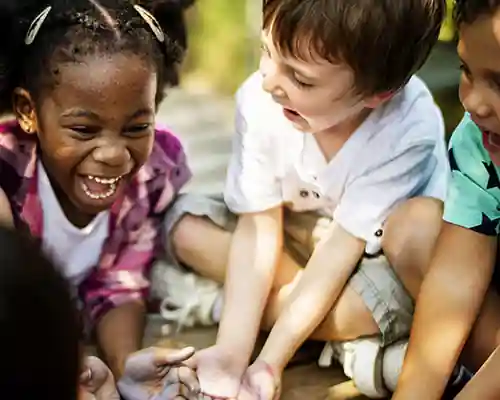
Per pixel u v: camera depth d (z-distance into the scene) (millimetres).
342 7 1207
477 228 1281
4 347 577
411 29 1272
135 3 1336
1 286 583
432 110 1449
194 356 1332
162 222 1533
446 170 1519
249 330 1375
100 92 1226
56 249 1328
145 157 1318
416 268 1357
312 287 1377
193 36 2766
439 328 1252
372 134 1394
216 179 2045
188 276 1546
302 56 1239
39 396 587
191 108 2635
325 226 1488
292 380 1411
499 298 1334
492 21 1044
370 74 1270
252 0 2768
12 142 1338
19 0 1270
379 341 1367
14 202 1349
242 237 1464
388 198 1393
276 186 1468
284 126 1434
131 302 1445
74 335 609
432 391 1222
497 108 1099
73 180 1303
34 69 1256
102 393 1275
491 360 1193
